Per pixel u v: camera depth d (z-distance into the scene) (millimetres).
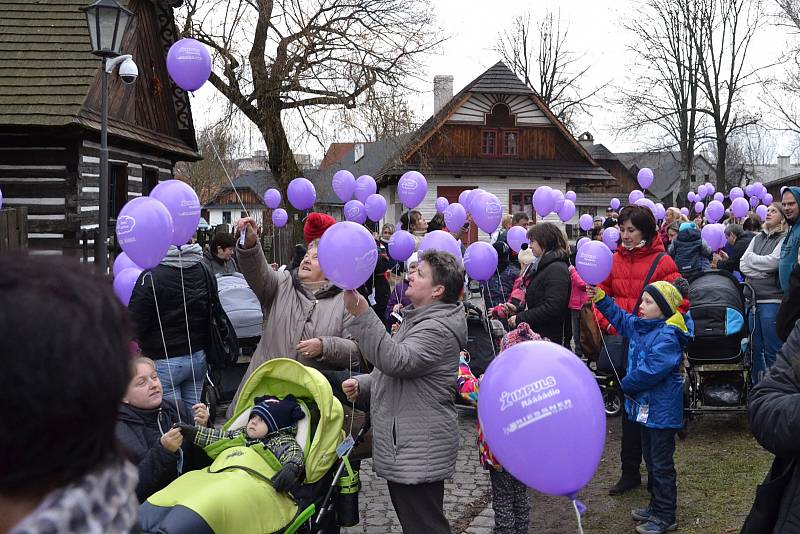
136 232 4789
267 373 4238
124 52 14867
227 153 23562
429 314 4016
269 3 22234
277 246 23578
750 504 5445
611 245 11930
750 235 11562
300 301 4926
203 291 6020
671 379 5047
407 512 3992
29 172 12469
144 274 5793
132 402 3922
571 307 9562
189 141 18875
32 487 1077
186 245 6051
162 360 5852
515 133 36281
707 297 7246
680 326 5035
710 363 7188
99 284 1167
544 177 36188
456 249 6793
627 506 5691
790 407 2451
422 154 30953
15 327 1023
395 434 3955
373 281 10484
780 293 7375
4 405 1015
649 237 6133
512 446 2717
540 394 2691
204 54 6957
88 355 1074
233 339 6312
